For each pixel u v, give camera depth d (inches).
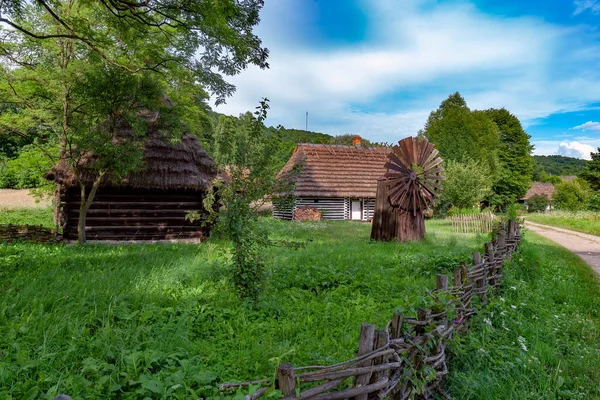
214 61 403.9
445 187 1105.4
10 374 118.1
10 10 292.5
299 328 177.5
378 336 104.9
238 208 211.8
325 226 789.2
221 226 209.9
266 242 214.7
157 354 134.9
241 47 366.6
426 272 296.0
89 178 474.3
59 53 518.6
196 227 548.1
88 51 458.3
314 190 1055.6
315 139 1267.2
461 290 178.2
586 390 148.3
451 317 146.9
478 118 1769.2
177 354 140.1
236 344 159.5
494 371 155.3
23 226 465.7
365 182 1119.0
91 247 413.4
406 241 558.9
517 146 1911.9
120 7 323.6
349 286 251.0
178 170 514.9
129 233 525.7
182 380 118.9
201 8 323.9
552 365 169.5
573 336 205.8
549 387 144.3
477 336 177.8
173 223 542.3
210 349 152.3
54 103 527.8
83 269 278.8
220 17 328.8
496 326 199.8
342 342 161.9
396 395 111.3
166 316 185.9
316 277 267.3
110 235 518.9
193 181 513.7
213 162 565.0
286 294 233.0
